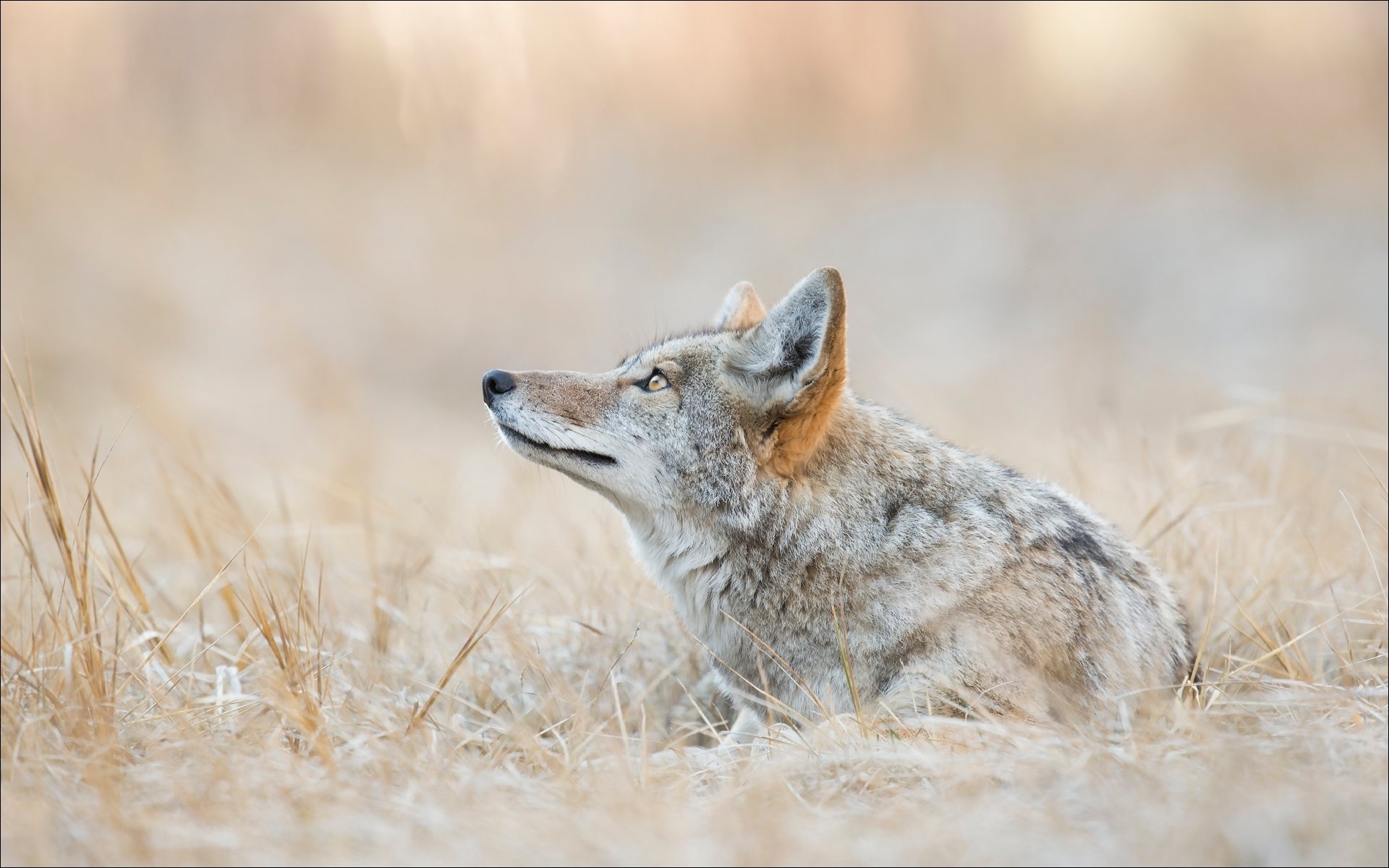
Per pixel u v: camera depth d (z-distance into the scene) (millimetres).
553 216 34312
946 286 29125
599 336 28453
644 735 6586
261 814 5379
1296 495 11164
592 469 8211
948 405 18766
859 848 4879
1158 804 5121
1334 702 6516
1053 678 7379
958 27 38844
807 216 33031
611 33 37438
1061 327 26344
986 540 7562
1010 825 5020
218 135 34781
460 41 36312
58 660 7012
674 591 8258
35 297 24812
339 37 36406
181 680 7801
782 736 6816
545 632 9531
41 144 31453
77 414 19984
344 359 26594
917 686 7258
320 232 31062
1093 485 11414
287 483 16141
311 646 8562
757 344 8008
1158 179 32375
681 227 33250
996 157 35250
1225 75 37156
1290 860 4562
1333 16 36750
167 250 28484
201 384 21703
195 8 35219
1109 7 38000
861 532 7707
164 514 13805
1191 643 8562
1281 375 22203
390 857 4934
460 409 25125
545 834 5102
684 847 4969
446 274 30438
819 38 38031
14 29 32281
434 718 7344
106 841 5023
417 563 11219
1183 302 26938
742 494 7883
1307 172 31359
